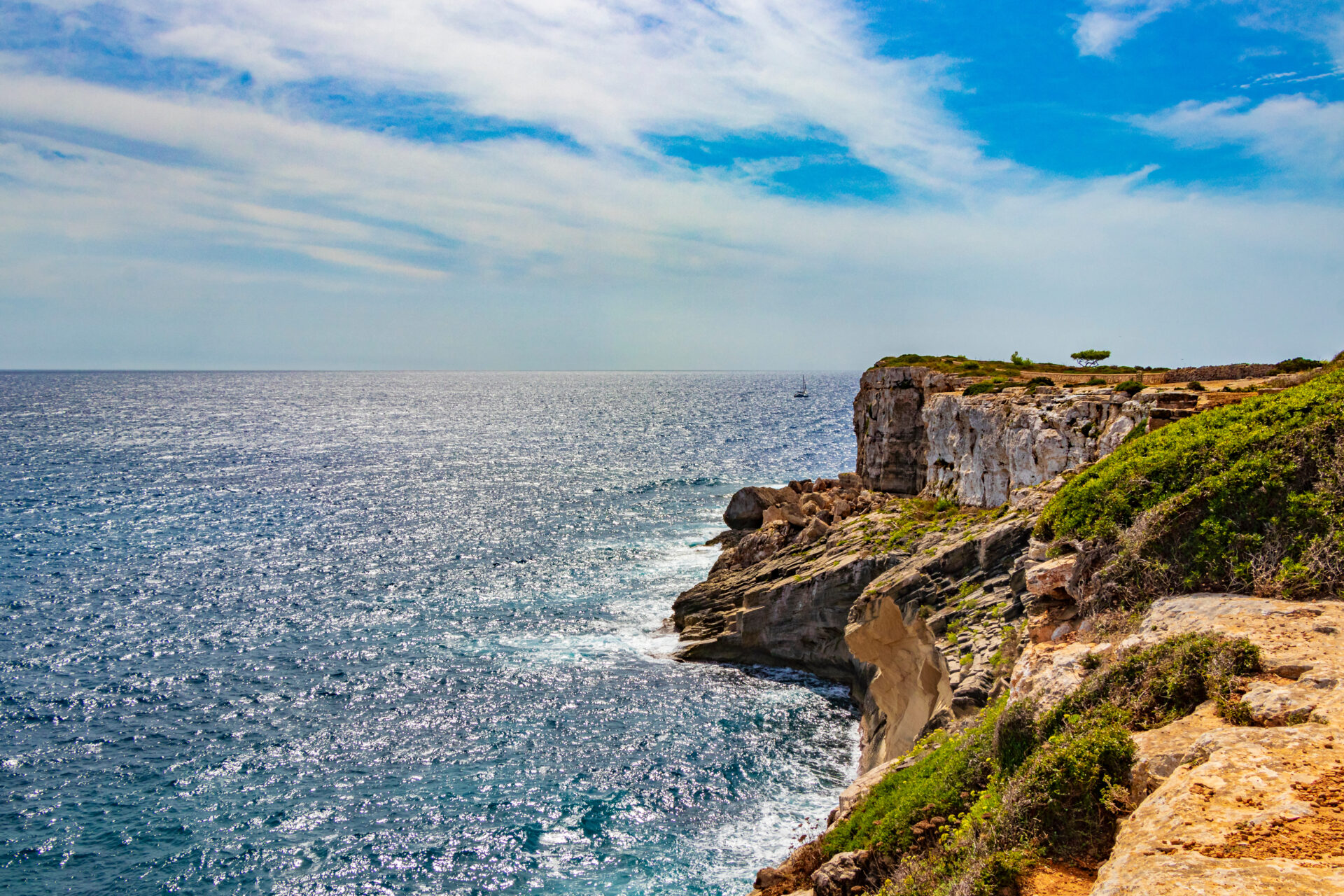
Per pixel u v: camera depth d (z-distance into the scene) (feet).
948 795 56.03
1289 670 35.55
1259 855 23.47
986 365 225.56
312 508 356.79
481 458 541.75
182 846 114.52
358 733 147.23
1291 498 47.67
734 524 276.41
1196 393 88.89
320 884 106.83
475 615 210.79
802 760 135.13
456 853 112.16
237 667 176.96
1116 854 26.61
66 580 239.91
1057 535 64.23
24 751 140.26
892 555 152.87
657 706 156.15
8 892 104.68
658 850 111.75
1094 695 42.60
